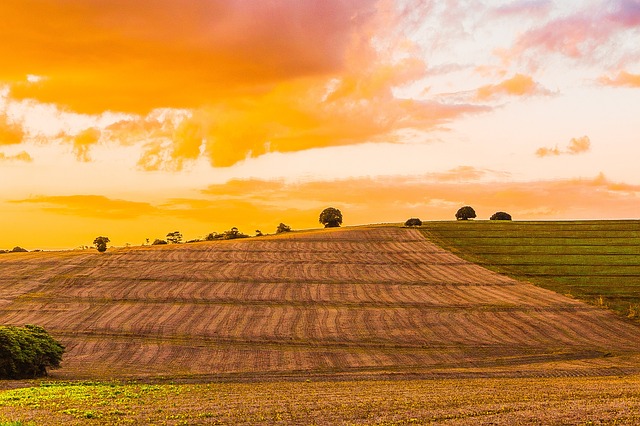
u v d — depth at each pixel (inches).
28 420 976.9
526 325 2637.8
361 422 959.6
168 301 3004.4
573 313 2822.3
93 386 1513.3
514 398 1189.1
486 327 2610.7
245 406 1122.0
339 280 3452.3
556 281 3444.9
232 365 2018.9
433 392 1315.2
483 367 1969.7
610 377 1680.6
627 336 2482.8
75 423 951.6
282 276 3531.0
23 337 1761.8
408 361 2086.6
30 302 2997.0
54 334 2480.3
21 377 1723.7
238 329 2561.5
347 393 1312.7
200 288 3250.5
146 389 1407.5
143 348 2269.9
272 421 973.2
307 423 955.3
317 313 2819.9
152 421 973.8
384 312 2842.0
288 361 2080.5
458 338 2447.1
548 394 1247.5
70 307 2906.0
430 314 2810.0
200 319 2711.6
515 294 3171.8
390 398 1214.9
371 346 2325.3
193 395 1294.3
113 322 2662.4
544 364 2021.4
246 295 3125.0
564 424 923.4
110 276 3503.9
